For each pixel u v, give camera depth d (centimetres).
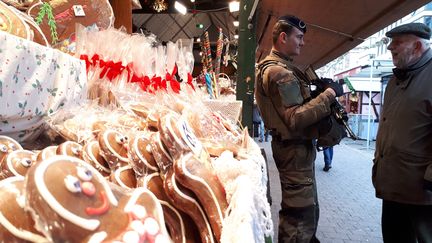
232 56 403
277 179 507
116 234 33
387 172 206
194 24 1062
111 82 123
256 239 47
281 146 201
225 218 49
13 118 67
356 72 1061
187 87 142
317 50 443
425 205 194
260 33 433
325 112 183
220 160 64
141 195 39
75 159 35
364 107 1081
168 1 704
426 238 196
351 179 524
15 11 77
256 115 902
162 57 138
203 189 54
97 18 132
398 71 203
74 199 31
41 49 71
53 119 79
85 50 118
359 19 294
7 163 54
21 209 33
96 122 85
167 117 63
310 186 200
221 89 269
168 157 60
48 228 29
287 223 201
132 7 231
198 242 56
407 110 195
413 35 194
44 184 30
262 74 204
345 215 359
